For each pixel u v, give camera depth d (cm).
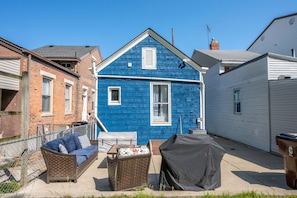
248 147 867
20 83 746
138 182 395
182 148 392
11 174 480
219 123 1234
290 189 397
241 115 978
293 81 673
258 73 842
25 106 431
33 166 541
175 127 829
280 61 791
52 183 420
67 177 426
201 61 1557
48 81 894
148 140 816
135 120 818
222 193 365
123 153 393
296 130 656
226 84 1145
